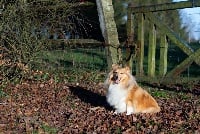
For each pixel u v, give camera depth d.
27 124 7.50
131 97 8.29
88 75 12.72
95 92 10.61
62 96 10.11
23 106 8.96
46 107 8.98
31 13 10.55
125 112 8.31
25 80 11.45
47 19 11.12
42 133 7.07
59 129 7.39
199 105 9.28
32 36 10.77
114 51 12.65
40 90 10.60
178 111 8.51
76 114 8.33
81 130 7.31
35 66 12.34
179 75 13.24
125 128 7.35
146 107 8.33
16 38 10.47
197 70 14.69
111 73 8.51
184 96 10.46
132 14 13.45
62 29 12.01
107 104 9.27
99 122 7.76
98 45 12.80
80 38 13.34
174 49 18.34
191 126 7.54
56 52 14.44
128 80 8.34
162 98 10.24
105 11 12.54
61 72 12.87
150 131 7.21
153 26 13.23
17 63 10.97
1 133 6.95
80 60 16.08
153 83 12.30
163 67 13.09
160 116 8.12
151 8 13.02
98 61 16.03
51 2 11.23
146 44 20.91
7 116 8.05
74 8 12.50
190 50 12.27
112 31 12.60
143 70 14.04
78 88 10.98
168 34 12.82
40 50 11.03
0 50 10.68
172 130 7.28
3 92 10.00
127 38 13.05
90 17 13.19
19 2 10.09
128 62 13.07
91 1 12.73
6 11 9.91
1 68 10.73
